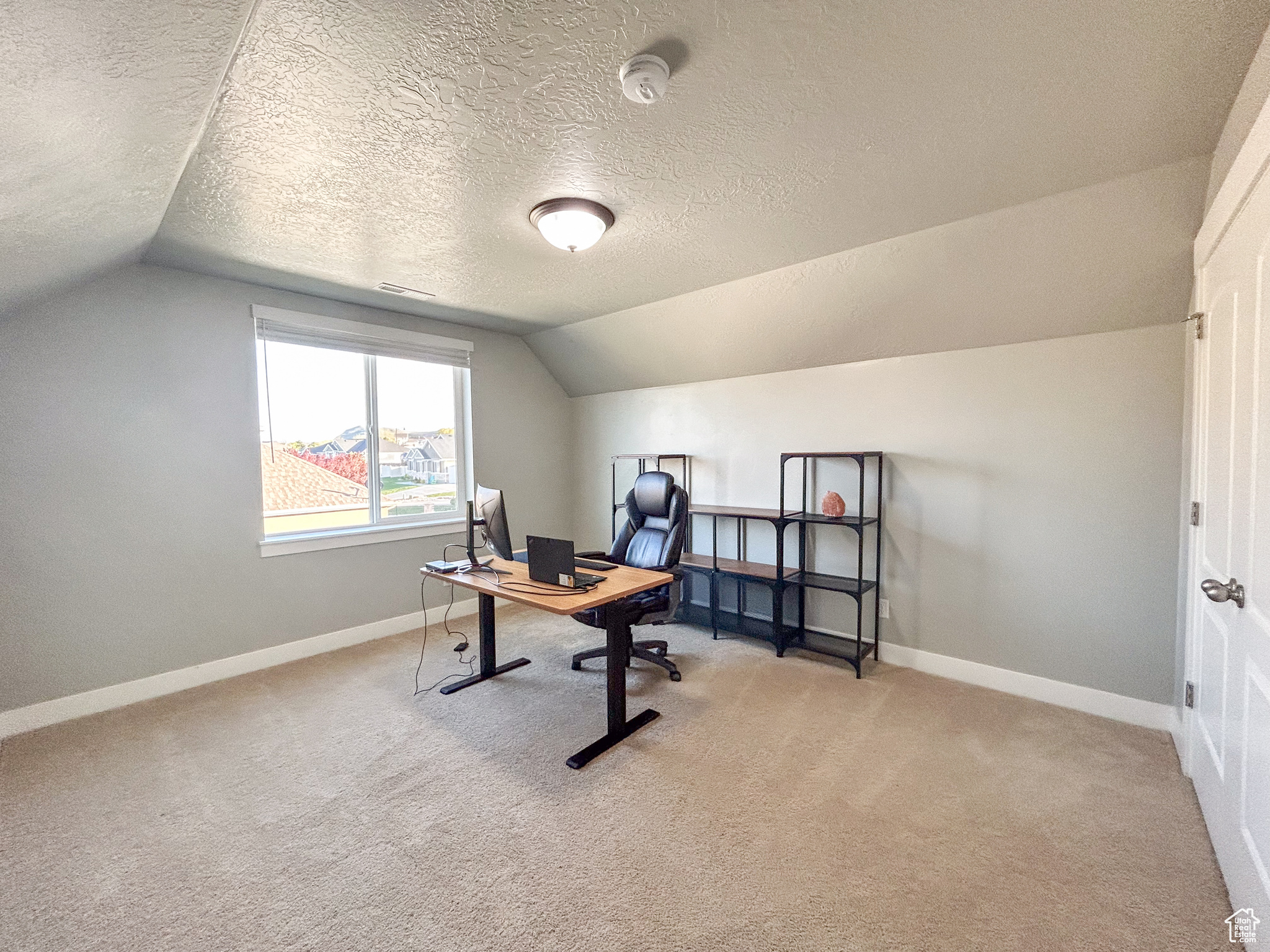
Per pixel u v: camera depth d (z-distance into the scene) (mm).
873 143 1659
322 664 3135
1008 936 1339
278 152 1653
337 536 3367
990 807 1824
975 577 2826
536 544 2377
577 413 4883
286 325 3158
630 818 1790
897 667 3068
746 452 3771
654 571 2658
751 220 2207
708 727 2383
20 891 1498
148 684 2703
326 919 1404
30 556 2402
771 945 1318
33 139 1188
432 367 4012
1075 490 2533
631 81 1295
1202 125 1562
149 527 2709
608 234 2346
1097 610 2492
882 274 2598
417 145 1635
